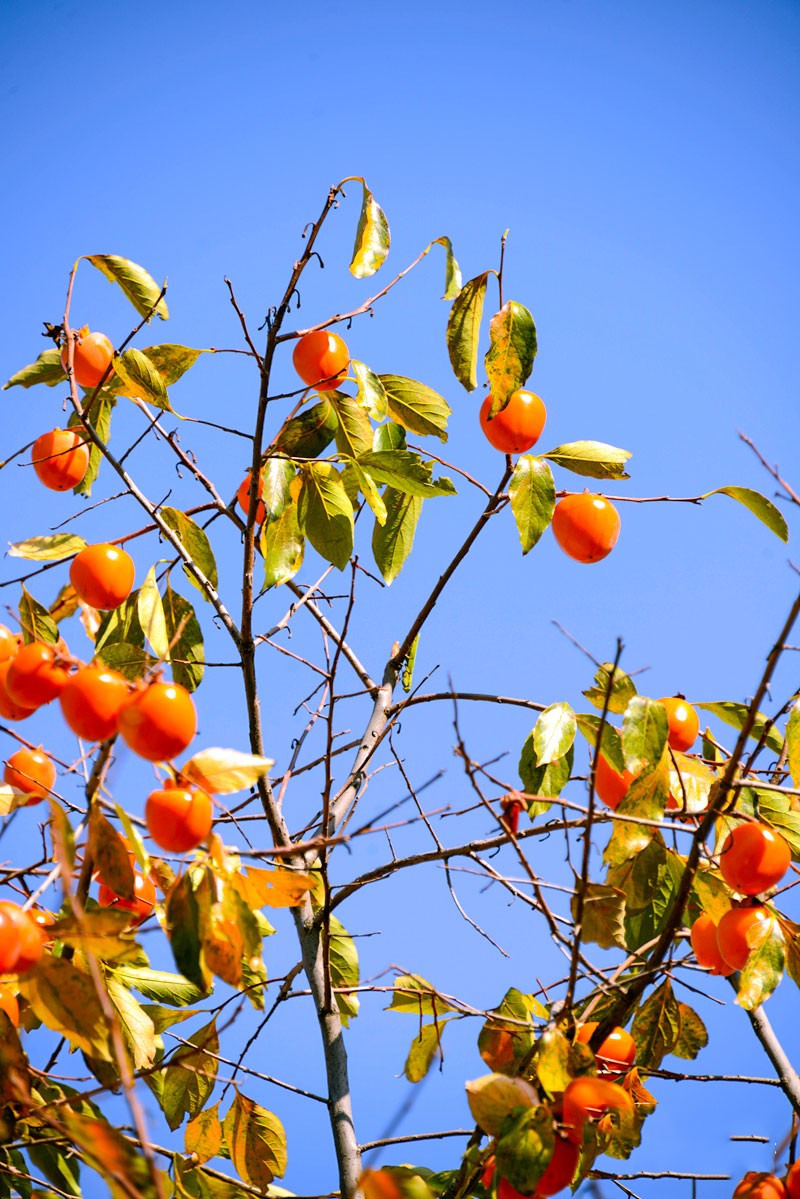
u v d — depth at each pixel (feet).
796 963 10.68
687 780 11.00
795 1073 11.32
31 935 10.03
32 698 10.34
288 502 11.34
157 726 10.04
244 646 11.37
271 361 11.15
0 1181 10.70
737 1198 10.71
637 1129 10.59
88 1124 10.00
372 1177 10.28
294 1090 11.26
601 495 11.28
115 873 10.23
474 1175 10.61
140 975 11.16
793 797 11.03
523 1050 11.00
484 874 10.62
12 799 10.73
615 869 10.87
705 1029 11.19
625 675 11.14
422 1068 11.34
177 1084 11.28
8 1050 10.32
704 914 10.95
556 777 11.24
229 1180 11.08
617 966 11.32
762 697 10.31
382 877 11.19
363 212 11.35
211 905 10.17
